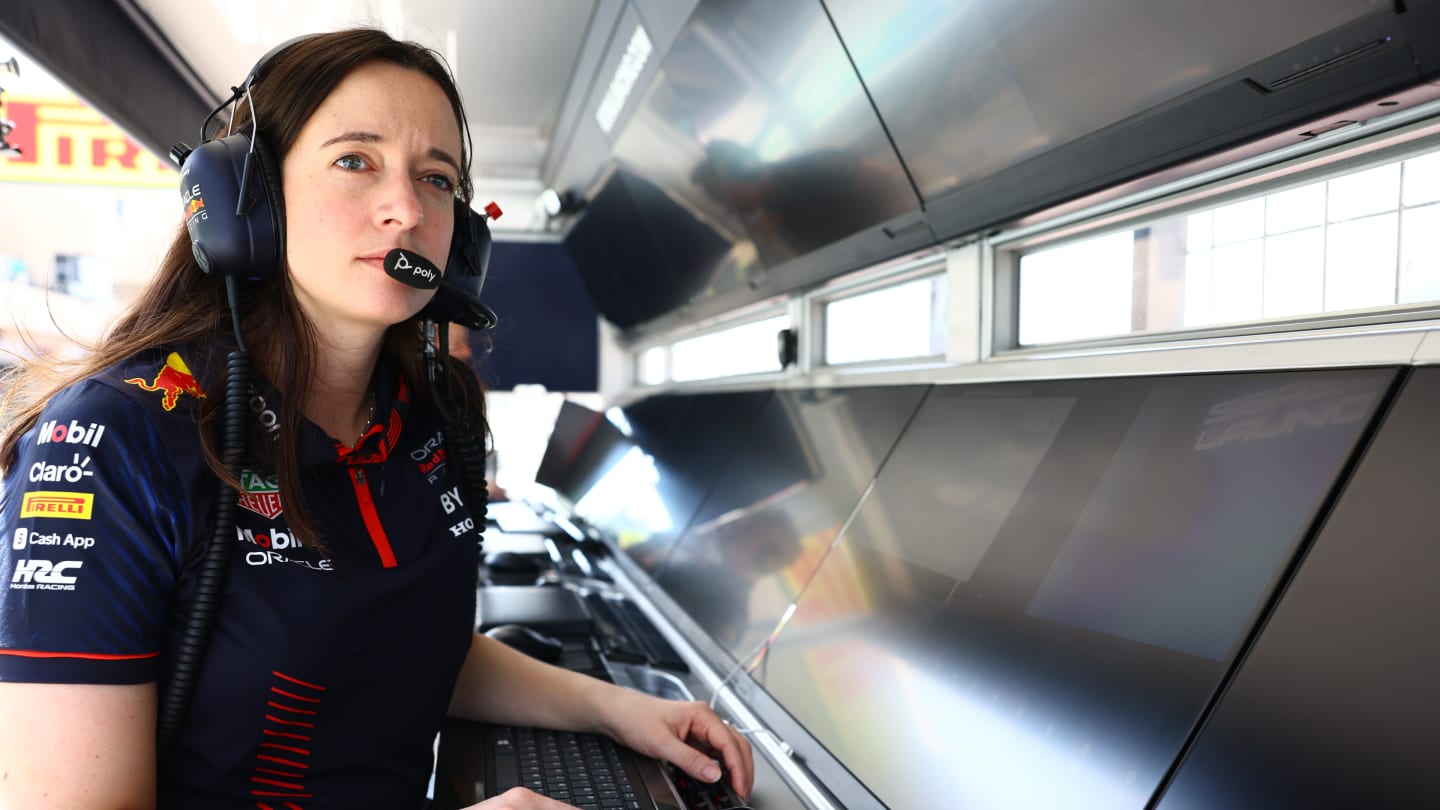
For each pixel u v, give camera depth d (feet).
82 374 2.50
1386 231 2.77
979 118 3.81
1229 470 2.83
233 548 2.46
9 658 2.07
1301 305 3.08
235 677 2.46
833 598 4.43
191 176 2.51
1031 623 3.17
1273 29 2.47
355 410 3.05
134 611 2.24
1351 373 2.65
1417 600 2.11
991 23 3.34
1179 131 3.07
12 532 2.17
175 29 7.25
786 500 5.70
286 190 2.54
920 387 5.16
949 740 3.07
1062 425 3.75
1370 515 2.33
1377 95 2.44
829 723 3.67
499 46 7.75
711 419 8.19
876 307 6.09
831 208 5.44
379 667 2.73
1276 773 2.13
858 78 4.26
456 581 3.03
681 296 9.63
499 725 3.61
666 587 6.37
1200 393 3.16
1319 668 2.21
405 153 2.59
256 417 2.57
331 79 2.53
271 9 6.88
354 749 2.73
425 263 2.57
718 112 5.82
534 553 7.51
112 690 2.17
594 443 9.20
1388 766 1.94
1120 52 2.98
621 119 7.60
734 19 4.85
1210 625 2.55
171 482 2.34
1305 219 3.06
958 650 3.38
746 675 4.53
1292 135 2.83
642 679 4.83
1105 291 4.02
